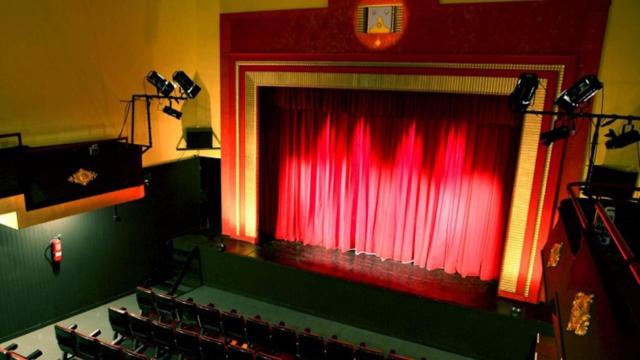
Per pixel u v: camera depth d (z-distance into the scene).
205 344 5.70
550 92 6.36
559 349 3.44
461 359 6.76
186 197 9.34
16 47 6.06
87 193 6.69
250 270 8.27
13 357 5.22
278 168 9.02
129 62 7.65
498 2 6.48
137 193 7.50
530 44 6.42
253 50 8.27
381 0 7.13
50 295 7.20
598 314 2.77
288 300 8.04
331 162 8.59
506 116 6.92
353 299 7.48
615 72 6.05
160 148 8.51
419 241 8.20
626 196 6.00
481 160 7.43
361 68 7.38
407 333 7.18
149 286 8.62
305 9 7.67
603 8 5.94
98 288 7.89
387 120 8.05
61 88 6.67
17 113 6.17
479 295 7.16
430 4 6.84
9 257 6.61
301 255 8.54
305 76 7.86
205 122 9.10
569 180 6.48
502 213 7.43
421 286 7.43
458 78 6.81
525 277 6.93
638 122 6.00
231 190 9.04
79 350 5.85
